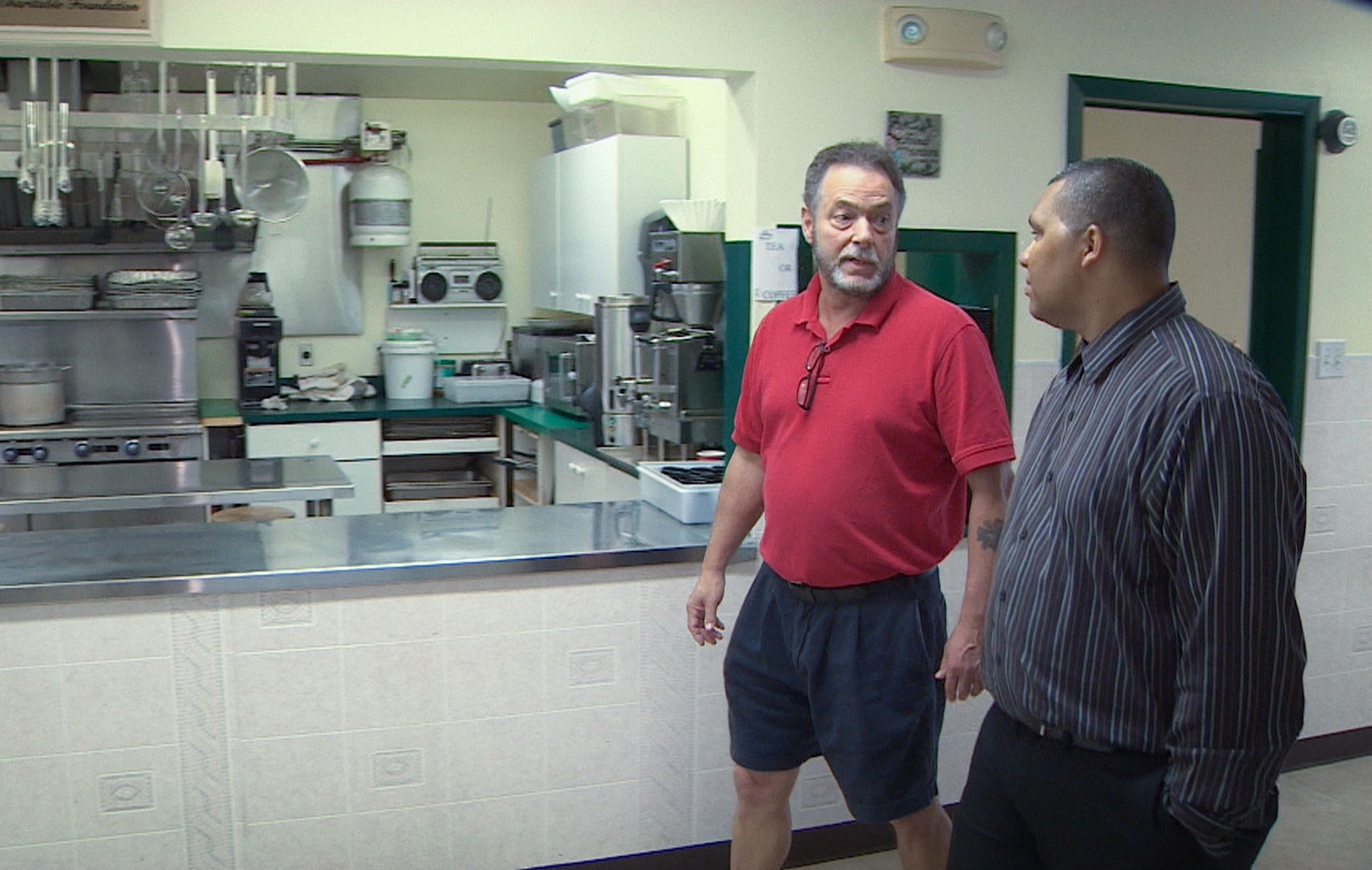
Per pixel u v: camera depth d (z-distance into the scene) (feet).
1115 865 5.78
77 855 8.52
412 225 19.56
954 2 10.30
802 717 8.21
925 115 10.30
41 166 12.60
